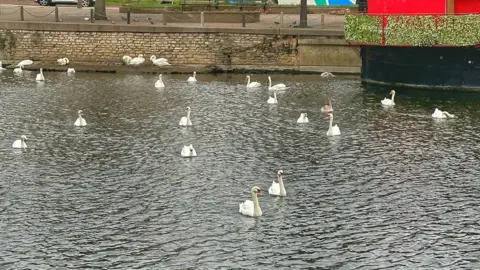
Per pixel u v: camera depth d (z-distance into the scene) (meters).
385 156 49.97
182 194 43.19
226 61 78.56
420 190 43.94
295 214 40.50
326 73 76.75
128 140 53.31
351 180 45.47
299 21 83.50
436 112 59.22
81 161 48.78
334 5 92.69
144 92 68.25
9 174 46.28
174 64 78.62
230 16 83.00
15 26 78.44
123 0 100.56
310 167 47.81
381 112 61.31
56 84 71.25
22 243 37.34
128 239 37.72
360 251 36.72
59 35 78.44
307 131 55.78
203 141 53.12
